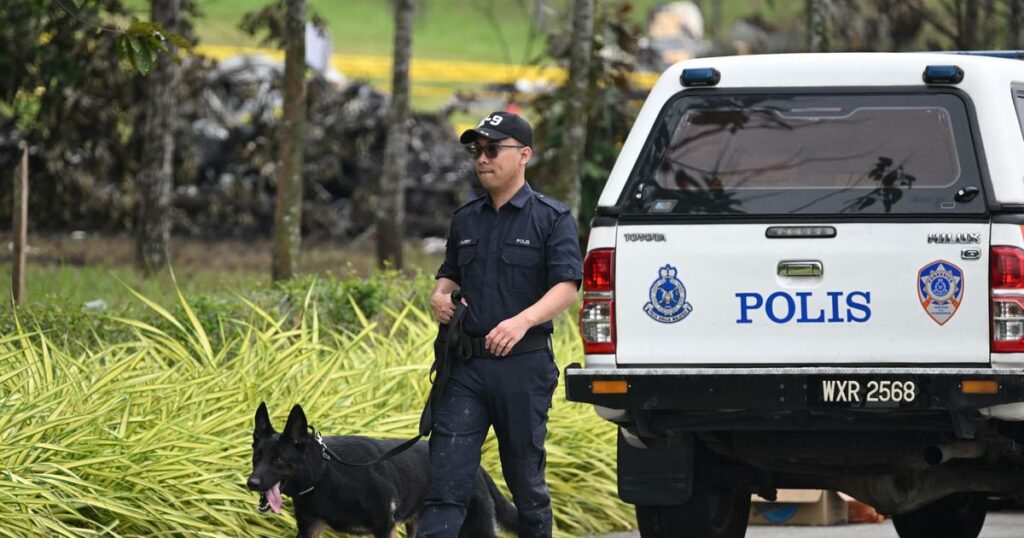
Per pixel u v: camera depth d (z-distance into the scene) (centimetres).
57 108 6856
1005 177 1905
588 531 2773
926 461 2003
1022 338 1867
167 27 5572
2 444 2019
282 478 1977
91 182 7150
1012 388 1847
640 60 7694
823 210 1944
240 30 6056
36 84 6316
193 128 7506
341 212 7606
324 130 7625
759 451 2067
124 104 6919
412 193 7788
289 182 4919
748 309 1942
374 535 2077
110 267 5772
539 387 1848
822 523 2962
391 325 3491
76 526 2084
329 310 3453
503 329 1791
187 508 2189
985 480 2161
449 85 14162
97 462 2091
